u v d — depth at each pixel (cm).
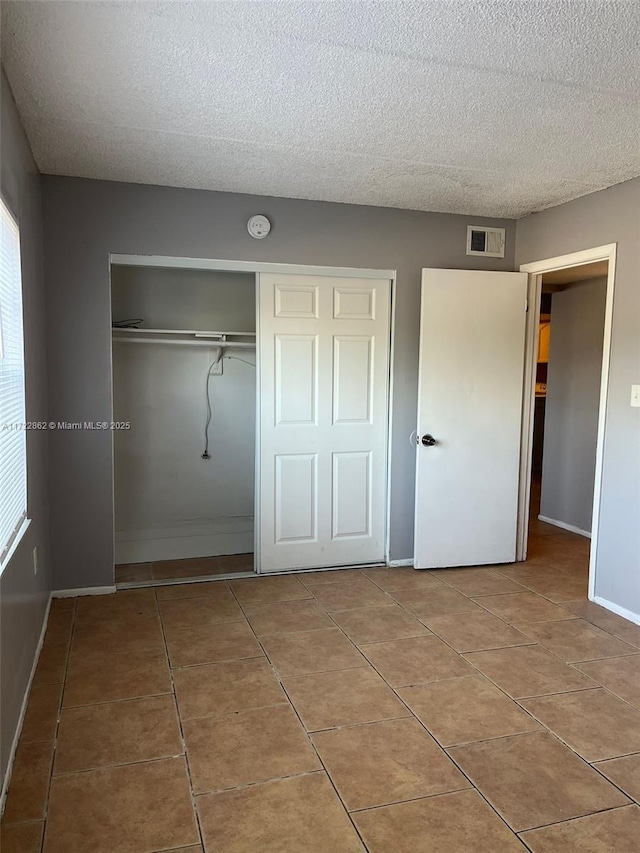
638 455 323
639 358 322
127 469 446
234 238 364
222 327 459
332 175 328
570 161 301
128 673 266
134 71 214
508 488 416
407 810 185
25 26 185
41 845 170
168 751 212
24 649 241
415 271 401
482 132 267
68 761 206
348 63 208
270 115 251
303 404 396
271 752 212
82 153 296
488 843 172
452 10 174
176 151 293
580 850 170
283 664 276
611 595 342
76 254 339
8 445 212
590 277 487
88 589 360
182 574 404
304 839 173
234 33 189
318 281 389
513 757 211
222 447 466
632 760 210
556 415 536
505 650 291
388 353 406
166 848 169
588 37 189
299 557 405
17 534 230
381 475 415
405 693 252
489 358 404
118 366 439
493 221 414
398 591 370
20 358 247
